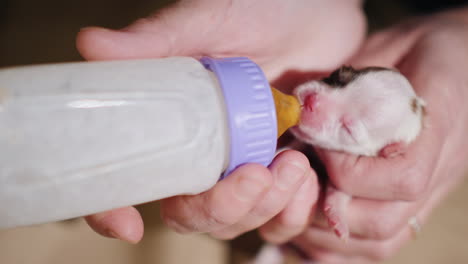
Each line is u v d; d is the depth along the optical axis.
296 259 0.44
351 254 0.39
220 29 0.32
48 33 0.53
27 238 0.39
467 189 0.47
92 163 0.25
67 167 0.24
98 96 0.25
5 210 0.25
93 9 0.56
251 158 0.27
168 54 0.30
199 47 0.32
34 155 0.24
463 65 0.38
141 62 0.26
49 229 0.40
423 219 0.39
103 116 0.25
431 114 0.35
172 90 0.26
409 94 0.34
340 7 0.42
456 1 0.59
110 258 0.39
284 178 0.29
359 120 0.33
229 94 0.26
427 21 0.43
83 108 0.25
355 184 0.34
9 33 0.52
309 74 0.39
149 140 0.25
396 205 0.35
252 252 0.43
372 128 0.33
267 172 0.27
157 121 0.25
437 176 0.37
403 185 0.33
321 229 0.38
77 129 0.24
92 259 0.39
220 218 0.29
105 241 0.40
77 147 0.24
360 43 0.46
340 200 0.35
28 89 0.24
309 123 0.33
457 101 0.37
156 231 0.41
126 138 0.25
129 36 0.28
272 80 0.38
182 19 0.30
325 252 0.41
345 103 0.33
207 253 0.42
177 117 0.25
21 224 0.25
